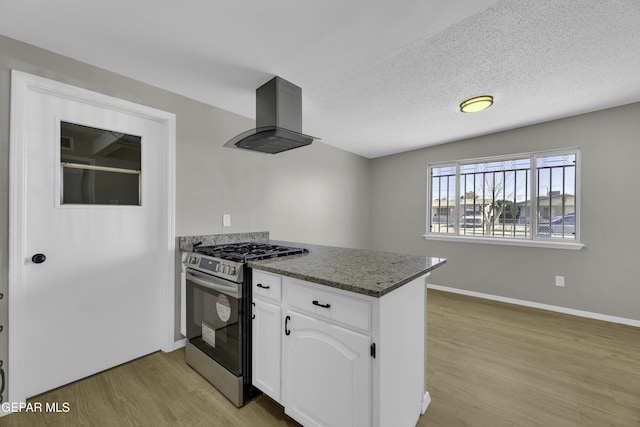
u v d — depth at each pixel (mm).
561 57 1871
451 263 3912
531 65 1966
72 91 1735
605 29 1586
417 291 1498
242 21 1418
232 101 2395
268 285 1527
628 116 2736
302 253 1979
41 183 1679
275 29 1482
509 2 1377
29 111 1632
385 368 1136
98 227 1913
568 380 1857
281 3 1291
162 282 2217
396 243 4477
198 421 1494
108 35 1526
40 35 1521
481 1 1281
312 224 3623
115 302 1995
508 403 1637
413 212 4277
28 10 1325
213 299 1814
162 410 1570
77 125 1822
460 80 2156
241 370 1607
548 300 3189
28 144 1627
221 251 1952
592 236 2938
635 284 2742
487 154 3559
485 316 3002
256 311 1591
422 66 1953
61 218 1756
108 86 1884
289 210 3281
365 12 1350
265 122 2084
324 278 1229
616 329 2658
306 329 1343
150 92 2086
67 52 1681
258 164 2904
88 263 1872
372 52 1700
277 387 1479
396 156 4465
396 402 1246
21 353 1588
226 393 1677
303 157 3494
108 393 1712
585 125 2943
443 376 1904
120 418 1509
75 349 1823
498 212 3578
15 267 1555
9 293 1544
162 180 2219
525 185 3379
